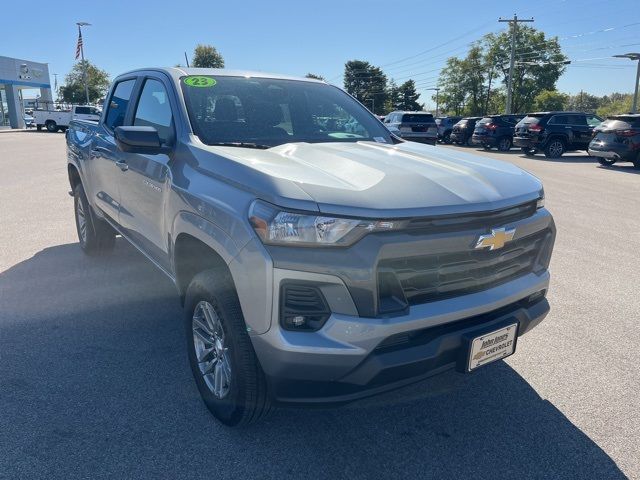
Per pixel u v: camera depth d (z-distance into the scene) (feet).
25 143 87.10
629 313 15.12
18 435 9.41
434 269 8.20
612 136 53.47
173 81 12.23
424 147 12.07
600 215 28.73
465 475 8.63
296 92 13.50
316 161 9.42
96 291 16.38
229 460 8.87
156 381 11.25
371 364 7.73
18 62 155.43
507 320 8.96
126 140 10.36
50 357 12.24
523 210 9.26
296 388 7.99
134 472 8.55
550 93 227.40
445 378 11.54
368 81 352.49
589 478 8.59
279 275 7.68
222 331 9.14
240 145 10.58
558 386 11.27
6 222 25.64
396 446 9.32
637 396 10.91
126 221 14.11
